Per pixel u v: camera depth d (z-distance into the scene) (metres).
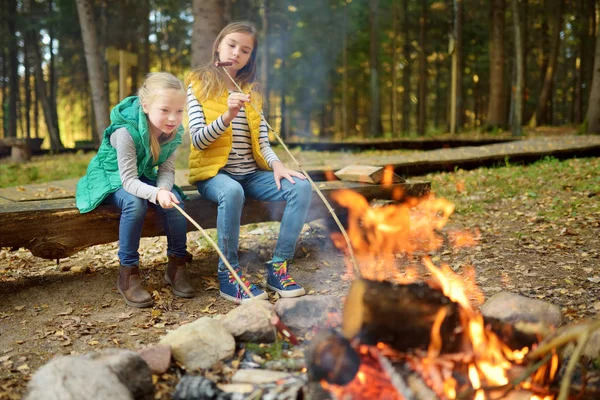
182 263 3.94
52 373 2.19
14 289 4.00
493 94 21.44
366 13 26.06
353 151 14.57
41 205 3.81
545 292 3.82
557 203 6.44
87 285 4.07
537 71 32.66
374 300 2.28
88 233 3.82
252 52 4.13
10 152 14.59
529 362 2.37
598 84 15.02
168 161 3.94
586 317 3.38
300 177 3.99
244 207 4.27
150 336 3.24
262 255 4.79
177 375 2.63
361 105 37.03
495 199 6.90
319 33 27.28
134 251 3.71
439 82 34.03
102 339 3.20
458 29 20.52
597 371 2.57
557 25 24.34
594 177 7.93
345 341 2.36
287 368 2.71
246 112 4.15
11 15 23.09
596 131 15.07
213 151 3.98
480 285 4.02
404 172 8.70
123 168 3.61
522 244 5.00
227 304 3.74
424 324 2.29
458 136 18.33
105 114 16.33
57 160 13.29
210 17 12.23
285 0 25.73
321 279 4.22
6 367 2.86
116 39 26.70
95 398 2.11
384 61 28.92
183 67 31.75
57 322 3.44
